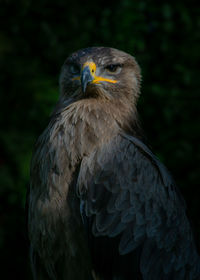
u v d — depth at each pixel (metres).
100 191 6.58
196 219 12.26
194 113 12.73
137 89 7.96
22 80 13.48
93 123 6.80
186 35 13.34
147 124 13.02
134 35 13.26
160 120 12.95
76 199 6.66
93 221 6.58
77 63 7.57
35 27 14.13
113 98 7.46
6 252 13.08
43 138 7.03
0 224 12.97
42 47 14.05
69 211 6.66
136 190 6.70
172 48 13.32
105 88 7.42
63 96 7.79
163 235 6.85
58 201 6.68
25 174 11.95
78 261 6.79
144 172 6.82
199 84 12.83
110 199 6.60
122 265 6.61
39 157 6.93
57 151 6.70
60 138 6.75
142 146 7.00
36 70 13.64
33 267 7.41
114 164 6.68
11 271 13.08
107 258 6.60
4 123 13.24
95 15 13.91
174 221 7.03
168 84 13.21
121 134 6.93
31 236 7.22
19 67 13.63
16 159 12.29
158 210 6.83
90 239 6.58
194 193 12.35
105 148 6.73
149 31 13.50
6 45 13.73
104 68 7.53
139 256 6.68
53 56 13.78
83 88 7.19
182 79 13.05
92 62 7.42
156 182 6.92
